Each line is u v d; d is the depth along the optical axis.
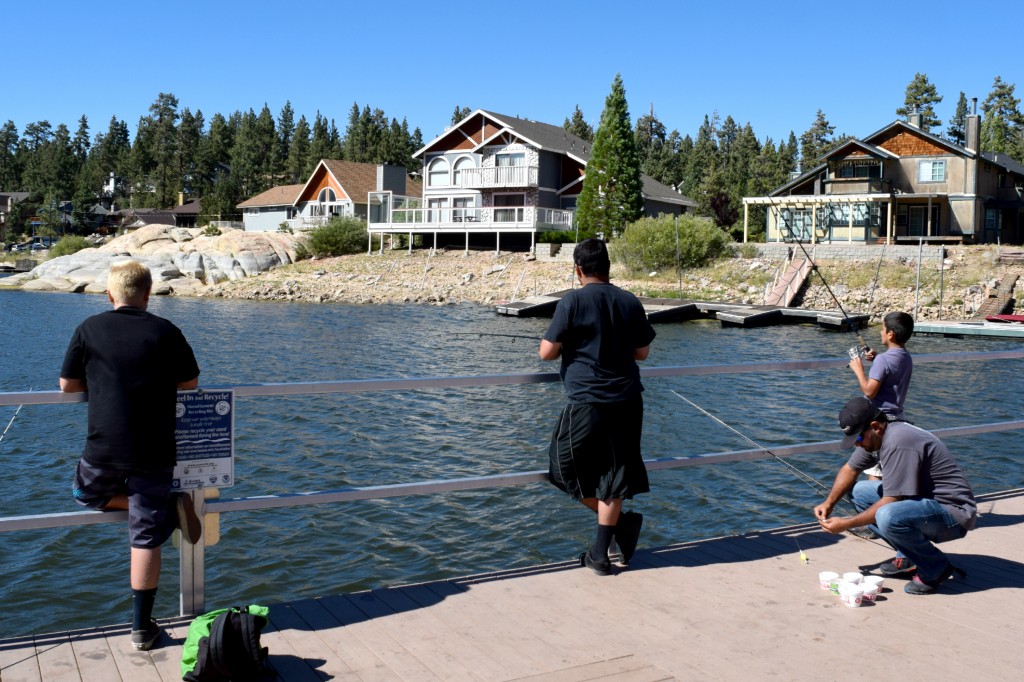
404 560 8.84
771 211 53.59
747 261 47.09
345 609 4.22
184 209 111.62
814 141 91.81
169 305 47.31
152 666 3.59
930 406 18.80
